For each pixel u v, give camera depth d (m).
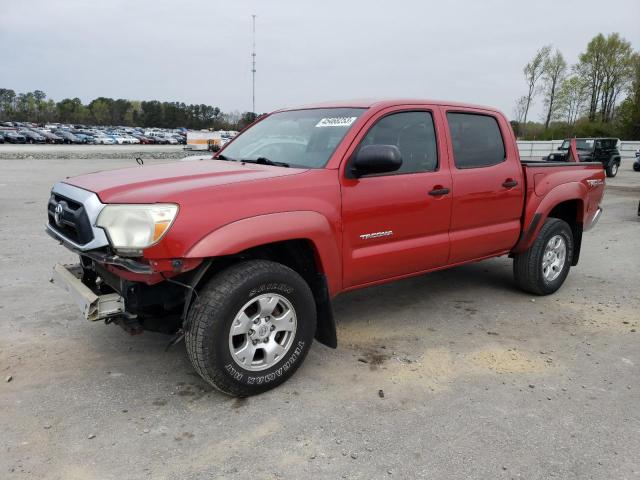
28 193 13.16
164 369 3.71
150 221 2.91
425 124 4.28
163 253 2.92
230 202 3.12
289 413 3.20
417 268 4.31
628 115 48.72
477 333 4.53
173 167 3.87
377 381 3.62
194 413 3.17
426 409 3.27
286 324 3.42
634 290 5.85
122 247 2.95
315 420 3.13
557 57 44.12
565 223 5.51
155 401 3.29
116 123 134.00
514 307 5.21
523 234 5.11
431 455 2.82
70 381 3.51
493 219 4.78
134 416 3.12
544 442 2.96
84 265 3.70
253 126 4.87
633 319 4.94
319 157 3.76
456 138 4.50
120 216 2.96
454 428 3.07
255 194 3.23
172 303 3.28
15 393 3.34
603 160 22.53
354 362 3.91
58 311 4.75
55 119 129.12
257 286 3.20
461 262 4.71
